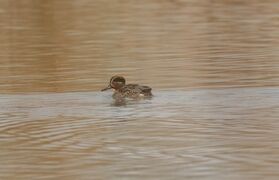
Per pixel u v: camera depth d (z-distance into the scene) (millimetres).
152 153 17609
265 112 21062
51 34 36219
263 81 25375
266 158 17062
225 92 23812
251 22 38562
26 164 17109
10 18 41188
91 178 16094
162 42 33625
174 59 29969
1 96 24000
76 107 22297
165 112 21422
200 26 37719
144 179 15906
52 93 24391
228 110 21438
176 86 25141
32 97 23828
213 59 29688
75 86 25594
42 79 26844
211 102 22438
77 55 31281
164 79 26422
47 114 21391
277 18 39500
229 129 19484
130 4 45344
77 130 19672
